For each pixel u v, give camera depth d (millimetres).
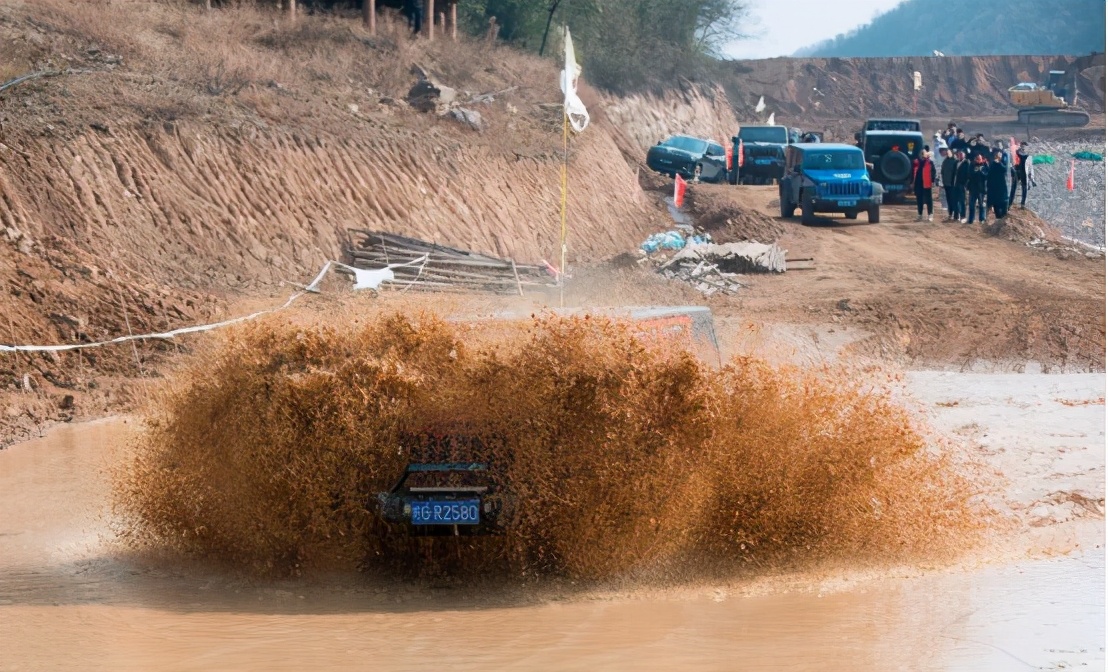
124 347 32906
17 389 29172
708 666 11516
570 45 32750
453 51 82812
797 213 84000
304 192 50719
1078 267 62375
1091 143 184500
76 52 52031
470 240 57250
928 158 78875
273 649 12039
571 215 67750
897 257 65125
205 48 59031
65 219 40000
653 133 138375
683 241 69625
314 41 70188
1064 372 40406
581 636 12758
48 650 11812
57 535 17891
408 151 58625
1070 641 12602
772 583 15680
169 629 12883
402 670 11266
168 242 43031
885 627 13227
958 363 41375
